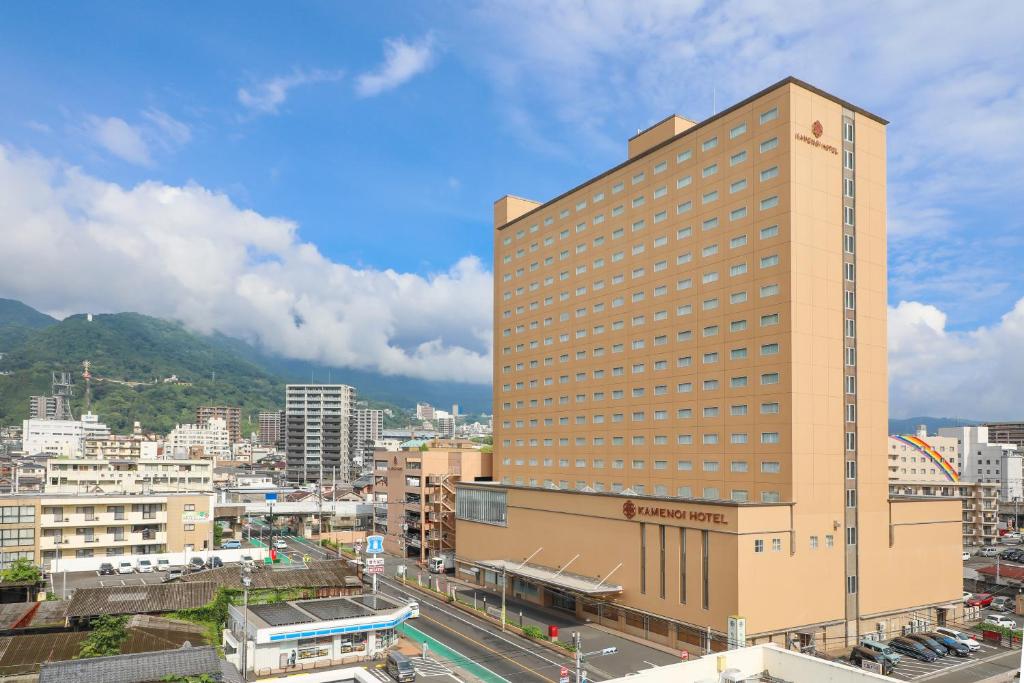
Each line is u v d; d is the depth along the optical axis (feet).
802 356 231.50
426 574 382.63
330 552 462.60
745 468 241.35
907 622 252.42
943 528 268.82
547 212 354.13
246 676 203.82
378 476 540.52
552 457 337.52
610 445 301.84
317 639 224.74
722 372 253.03
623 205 305.32
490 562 325.21
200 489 510.58
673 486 269.44
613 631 260.62
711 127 265.34
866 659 217.36
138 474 496.64
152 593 261.85
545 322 350.02
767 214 241.55
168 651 172.96
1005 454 631.56
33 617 237.25
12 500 355.56
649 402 283.38
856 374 246.47
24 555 354.54
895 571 251.39
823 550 232.73
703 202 266.57
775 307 235.61
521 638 252.42
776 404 232.73
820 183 242.37
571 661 223.92
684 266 272.51
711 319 258.98
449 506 414.00
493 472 387.34
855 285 249.14
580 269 328.29
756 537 218.18
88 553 368.68
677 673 120.37
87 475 484.74
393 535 457.68
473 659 226.58
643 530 254.68
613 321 305.73
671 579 240.12
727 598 216.74
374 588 268.62
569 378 329.72
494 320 394.32
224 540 474.49
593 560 277.64
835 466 238.07
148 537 381.81
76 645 203.92
